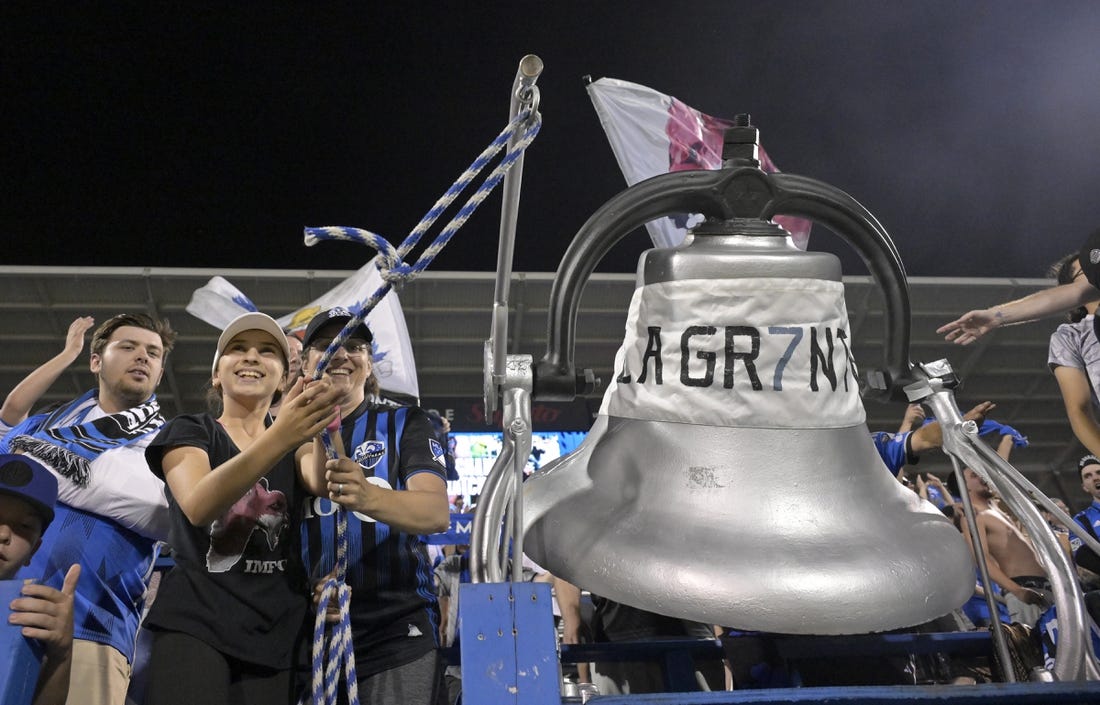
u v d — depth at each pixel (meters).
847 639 2.26
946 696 1.37
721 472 1.86
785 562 1.73
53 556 2.88
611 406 2.06
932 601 1.78
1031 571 5.14
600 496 1.94
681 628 2.73
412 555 2.37
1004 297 9.61
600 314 9.60
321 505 2.35
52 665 1.92
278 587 2.19
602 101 4.44
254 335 2.52
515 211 1.77
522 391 1.92
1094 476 5.61
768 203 2.04
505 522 1.71
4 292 9.02
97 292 9.09
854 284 9.11
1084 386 3.97
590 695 1.40
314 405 1.99
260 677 2.11
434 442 2.52
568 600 3.99
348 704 2.18
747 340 1.92
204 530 2.18
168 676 2.04
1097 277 2.56
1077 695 1.39
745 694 1.36
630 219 2.00
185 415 2.38
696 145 4.48
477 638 1.40
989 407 3.28
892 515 1.93
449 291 9.45
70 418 3.24
